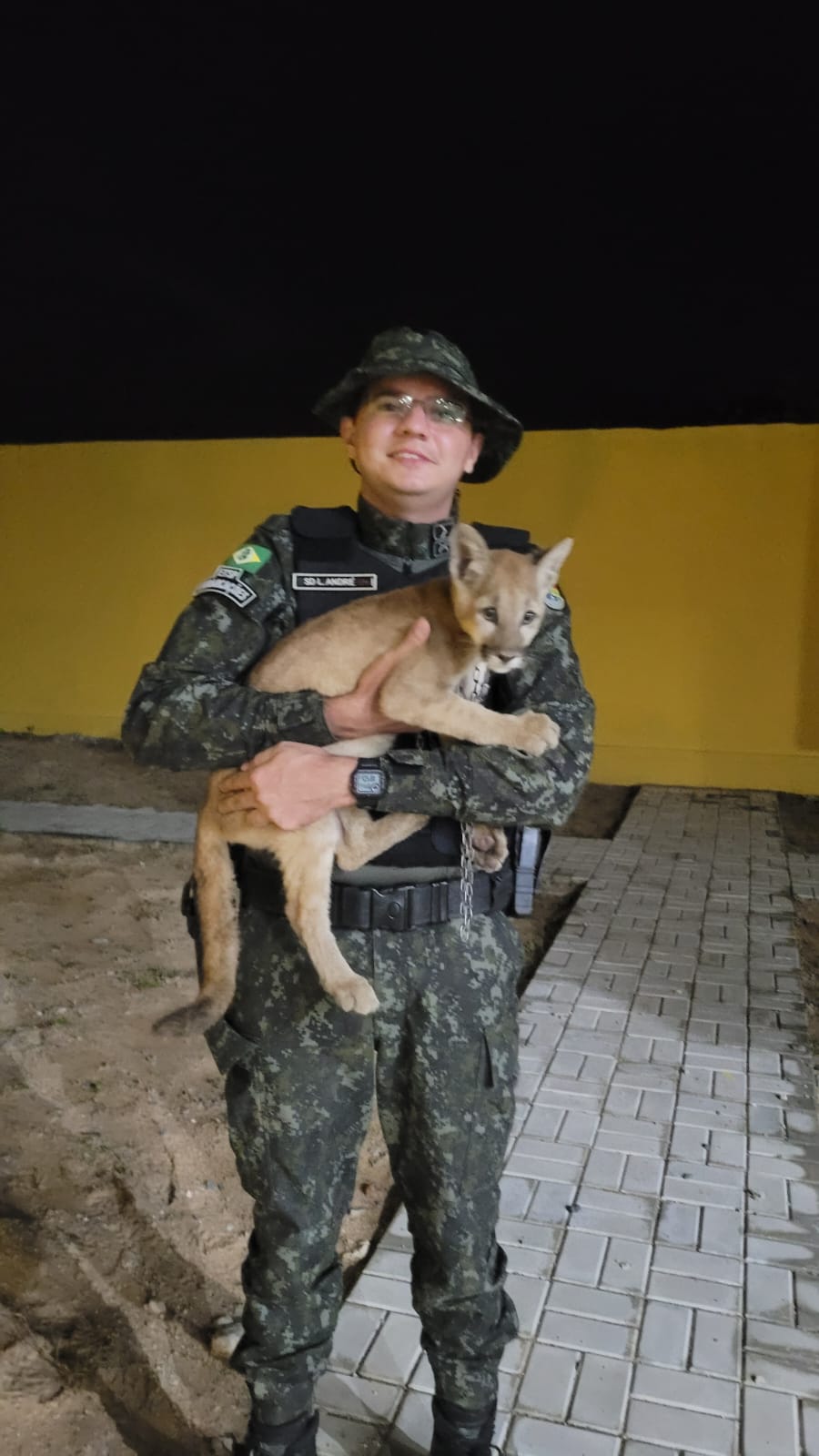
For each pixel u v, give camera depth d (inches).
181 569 420.2
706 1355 93.4
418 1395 88.4
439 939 71.7
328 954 69.5
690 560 360.2
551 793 69.9
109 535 426.3
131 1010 173.2
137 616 427.5
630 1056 153.1
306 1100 71.1
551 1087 143.0
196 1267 111.6
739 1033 162.1
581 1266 105.1
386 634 77.2
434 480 76.8
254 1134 71.8
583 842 289.1
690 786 367.6
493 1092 72.2
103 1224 117.1
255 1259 73.2
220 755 69.6
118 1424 89.0
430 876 72.3
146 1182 125.5
